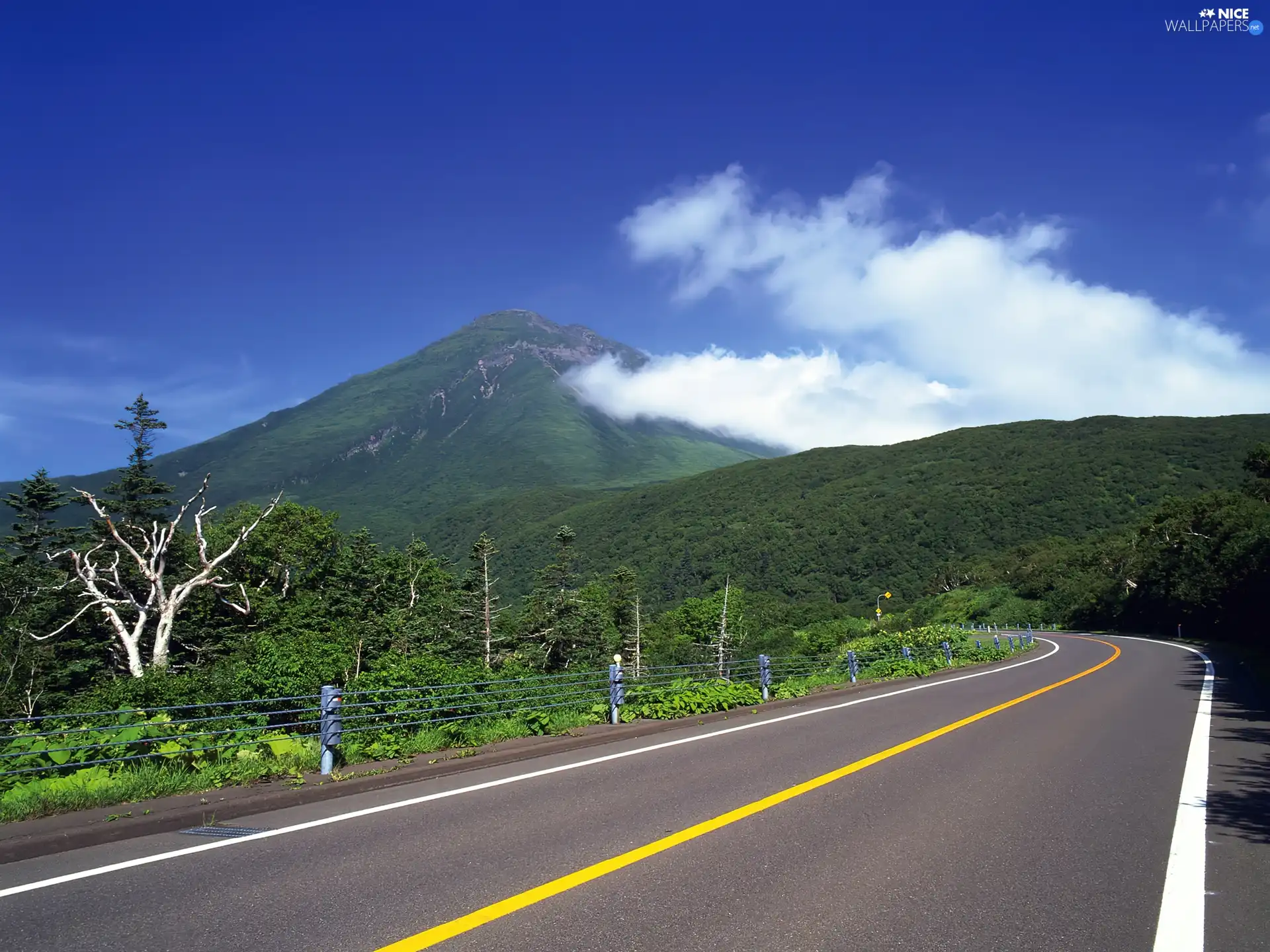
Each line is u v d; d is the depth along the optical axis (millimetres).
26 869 5383
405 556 56531
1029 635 43812
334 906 4570
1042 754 9664
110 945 4035
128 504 40406
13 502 38625
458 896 4715
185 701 16234
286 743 8945
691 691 14273
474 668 12344
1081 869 5211
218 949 3975
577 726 12000
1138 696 16625
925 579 118938
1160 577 59000
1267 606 39719
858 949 3939
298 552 46594
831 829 6215
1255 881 5004
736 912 4441
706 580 137875
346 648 34594
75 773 7531
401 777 8430
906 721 12867
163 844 5996
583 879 5012
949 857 5477
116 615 31188
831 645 68875
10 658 32250
